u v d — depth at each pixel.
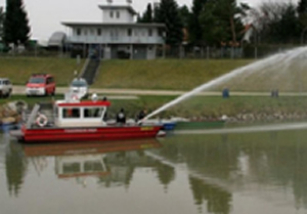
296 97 51.50
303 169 25.52
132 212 18.44
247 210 18.72
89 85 66.06
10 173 24.80
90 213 18.34
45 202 19.75
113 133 34.22
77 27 91.81
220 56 83.25
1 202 19.70
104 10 97.19
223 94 49.69
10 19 92.00
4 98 47.03
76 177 23.97
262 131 39.84
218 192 21.09
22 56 83.06
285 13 103.25
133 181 23.11
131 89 61.88
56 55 85.44
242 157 28.86
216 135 37.81
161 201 19.81
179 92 56.69
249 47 83.69
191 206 19.19
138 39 91.44
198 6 94.06
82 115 34.12
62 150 31.33
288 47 83.12
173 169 25.66
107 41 91.56
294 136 37.06
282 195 20.62
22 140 33.84
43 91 49.31
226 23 89.50
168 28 93.69
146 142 34.47
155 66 73.62
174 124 39.84
